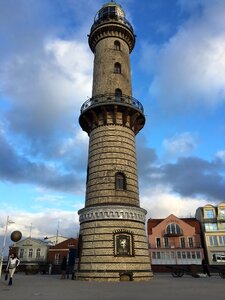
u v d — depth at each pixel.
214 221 65.38
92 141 29.17
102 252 23.47
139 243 24.62
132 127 29.94
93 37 35.59
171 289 16.59
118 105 28.80
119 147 28.02
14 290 15.85
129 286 18.30
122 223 24.59
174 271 32.38
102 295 13.61
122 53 33.81
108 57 32.94
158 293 14.54
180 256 62.41
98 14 37.03
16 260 19.53
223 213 65.94
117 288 16.97
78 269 24.22
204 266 33.66
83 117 30.86
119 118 29.34
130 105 29.28
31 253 71.50
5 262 39.94
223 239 63.38
